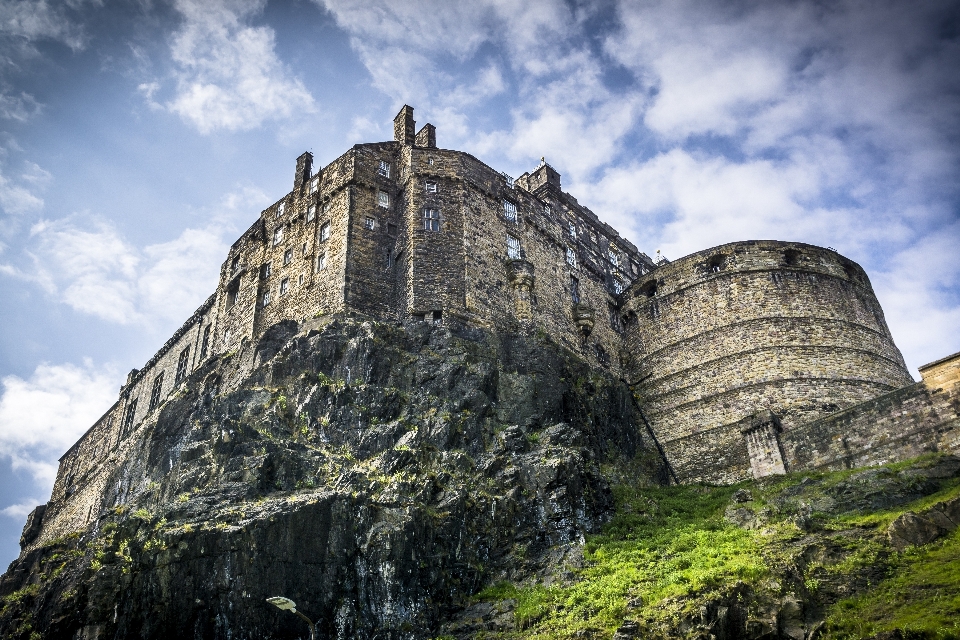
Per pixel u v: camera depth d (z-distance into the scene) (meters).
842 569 34.25
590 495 45.19
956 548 33.72
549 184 73.06
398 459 43.12
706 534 41.88
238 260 68.75
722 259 65.50
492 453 46.44
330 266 58.62
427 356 51.88
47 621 36.56
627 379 66.00
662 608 33.62
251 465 41.56
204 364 60.44
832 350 59.88
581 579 39.00
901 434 45.59
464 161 63.91
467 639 35.91
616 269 75.06
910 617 29.86
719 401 59.19
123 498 52.16
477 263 59.31
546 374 54.16
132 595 35.22
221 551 36.16
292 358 51.25
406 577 37.75
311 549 37.34
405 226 59.88
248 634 35.12
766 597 33.06
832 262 65.44
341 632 36.12
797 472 49.66
